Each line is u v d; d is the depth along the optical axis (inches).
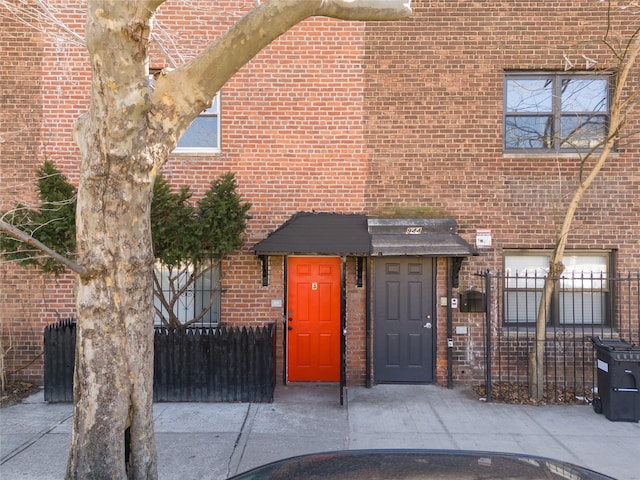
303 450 225.8
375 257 332.8
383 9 186.5
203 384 294.2
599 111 338.3
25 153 329.7
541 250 336.2
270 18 166.9
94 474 157.0
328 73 335.6
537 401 296.0
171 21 331.0
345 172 336.5
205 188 334.3
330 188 336.5
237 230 300.5
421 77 335.0
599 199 331.9
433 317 335.0
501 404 292.2
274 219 335.9
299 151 336.2
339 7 182.4
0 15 298.0
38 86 329.4
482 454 103.2
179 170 334.0
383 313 336.2
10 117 329.1
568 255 341.7
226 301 334.3
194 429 251.1
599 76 336.8
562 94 339.9
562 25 331.9
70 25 328.5
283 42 335.6
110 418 158.9
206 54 169.0
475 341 332.8
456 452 104.6
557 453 222.5
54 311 328.8
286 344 335.9
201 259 320.5
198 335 295.4
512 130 340.2
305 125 335.9
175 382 293.7
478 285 333.1
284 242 303.6
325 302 337.4
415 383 333.7
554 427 255.1
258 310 334.3
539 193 333.4
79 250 165.3
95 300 161.2
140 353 165.5
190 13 331.9
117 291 161.9
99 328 160.7
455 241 311.6
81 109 331.3
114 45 153.3
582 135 335.9
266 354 295.1
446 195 334.0
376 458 100.1
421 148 335.0
